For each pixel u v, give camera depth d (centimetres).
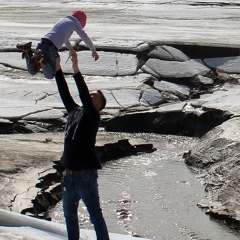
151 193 1912
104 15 5109
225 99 2872
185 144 2488
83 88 1145
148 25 4506
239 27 4522
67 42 1240
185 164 2200
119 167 2156
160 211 1775
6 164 1939
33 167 1944
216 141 2217
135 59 3362
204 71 3291
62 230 1340
